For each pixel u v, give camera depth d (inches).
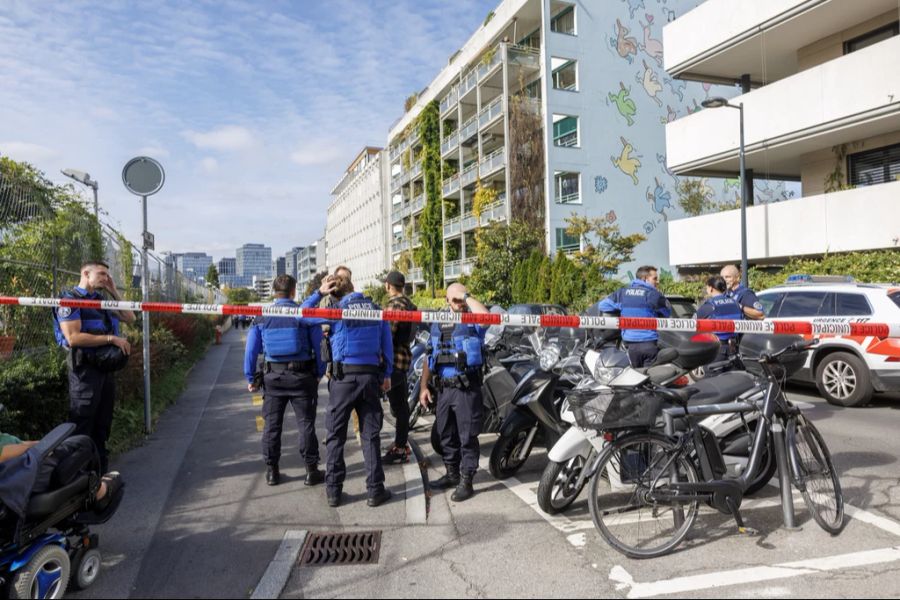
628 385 143.8
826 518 155.9
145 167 289.4
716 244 676.1
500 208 1251.2
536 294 1026.7
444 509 178.2
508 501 183.9
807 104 576.1
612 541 142.0
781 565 136.3
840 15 584.4
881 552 141.7
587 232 1082.7
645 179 1294.3
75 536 130.3
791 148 630.5
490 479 207.8
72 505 127.4
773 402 156.7
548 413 187.6
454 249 1704.0
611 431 144.4
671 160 740.7
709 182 1368.1
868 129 553.3
